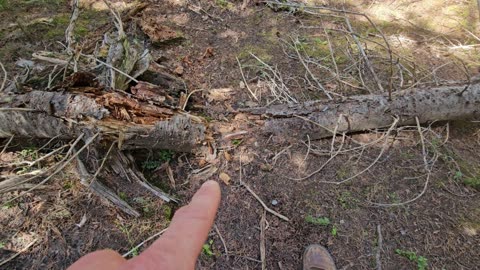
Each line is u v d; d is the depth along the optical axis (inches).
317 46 66.3
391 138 51.1
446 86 52.1
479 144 51.4
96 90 42.2
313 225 42.1
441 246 40.8
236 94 56.1
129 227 39.6
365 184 46.0
